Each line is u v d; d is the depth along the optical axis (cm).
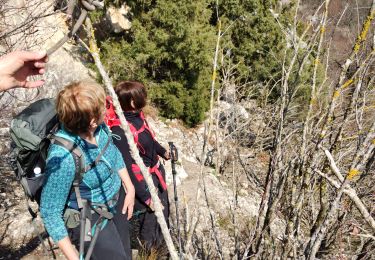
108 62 651
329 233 213
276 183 221
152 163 299
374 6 141
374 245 209
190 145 664
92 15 691
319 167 200
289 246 199
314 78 184
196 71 702
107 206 218
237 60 738
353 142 201
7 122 450
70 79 644
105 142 214
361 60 158
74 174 193
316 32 191
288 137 225
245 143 457
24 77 113
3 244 333
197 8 670
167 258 291
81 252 197
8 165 432
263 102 441
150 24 698
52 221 193
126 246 249
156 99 738
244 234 288
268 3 738
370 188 199
